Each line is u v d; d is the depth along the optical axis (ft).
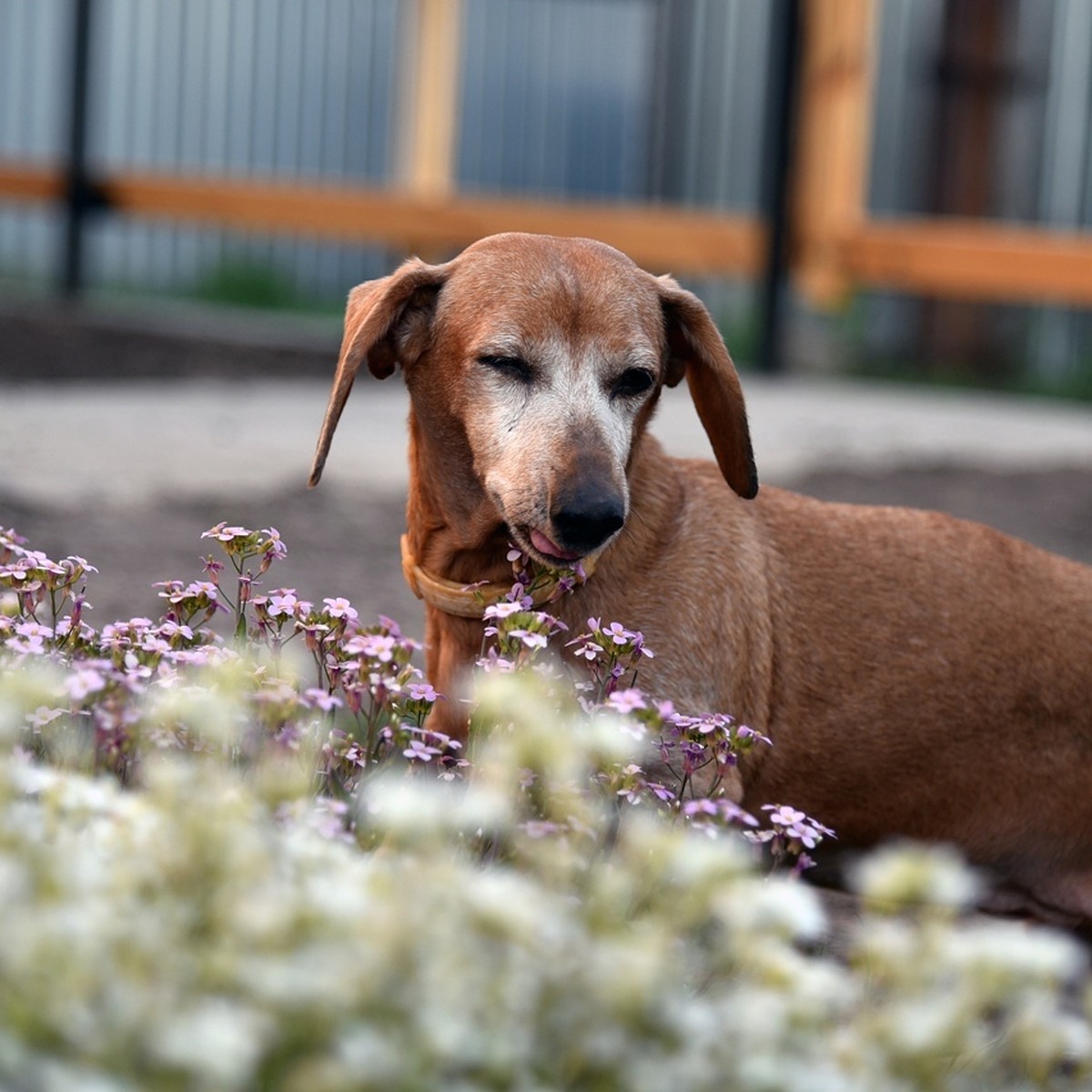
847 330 52.01
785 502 13.57
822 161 42.32
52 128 57.47
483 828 8.41
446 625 12.60
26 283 56.90
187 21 57.16
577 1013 5.90
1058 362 53.57
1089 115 51.29
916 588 13.29
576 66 55.67
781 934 6.83
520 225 44.75
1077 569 14.02
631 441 12.31
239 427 31.27
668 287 13.03
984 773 13.25
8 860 6.10
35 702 7.45
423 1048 5.55
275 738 8.17
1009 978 6.37
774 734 12.89
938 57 50.47
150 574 20.07
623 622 12.26
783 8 41.52
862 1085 5.95
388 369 13.01
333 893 6.00
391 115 54.85
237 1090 5.44
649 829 7.30
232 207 48.24
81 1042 5.33
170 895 6.12
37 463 25.67
